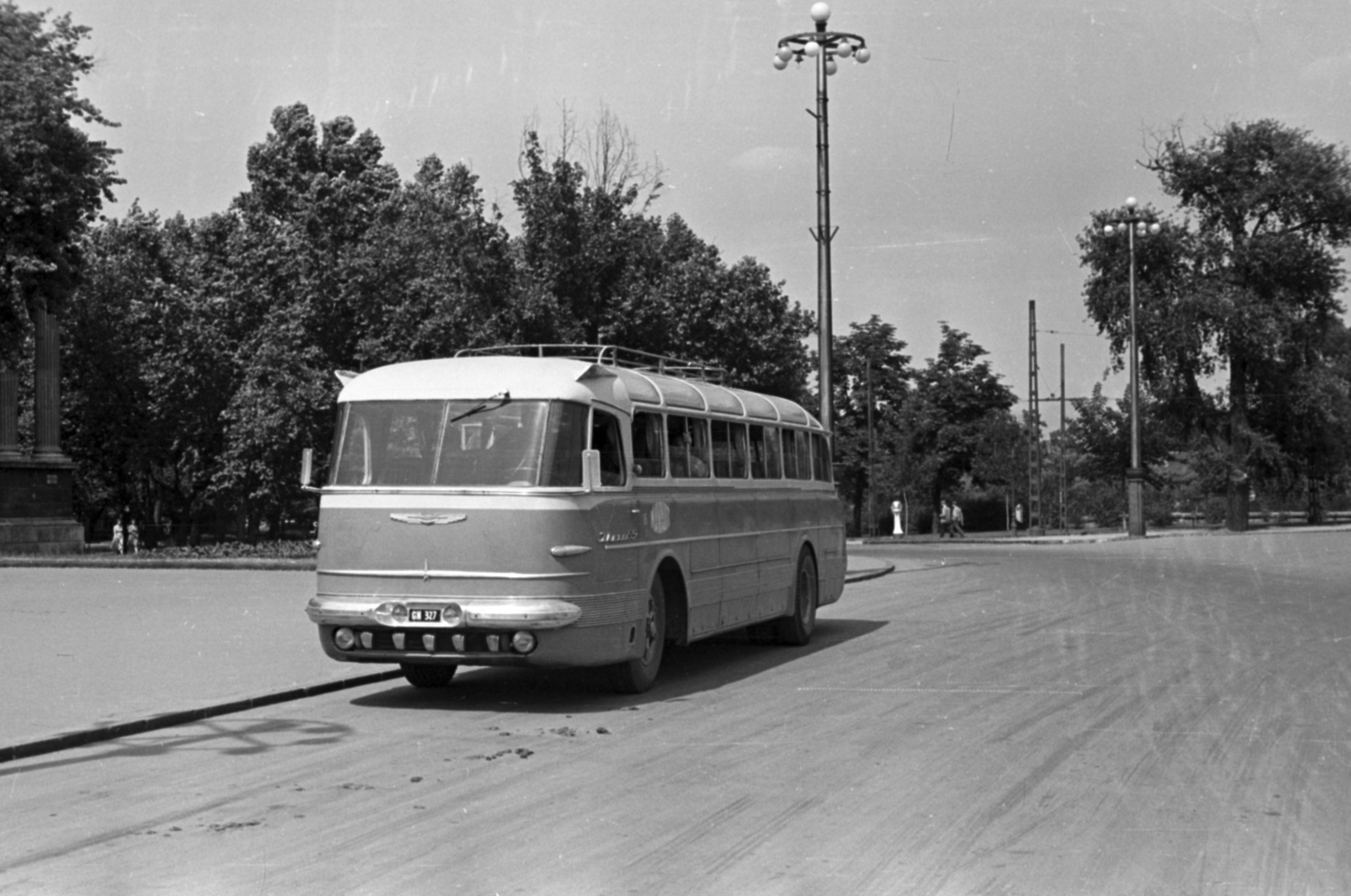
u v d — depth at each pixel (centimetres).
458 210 3562
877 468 7544
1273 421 6581
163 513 6725
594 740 1043
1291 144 6319
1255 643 1627
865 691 1290
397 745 1027
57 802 836
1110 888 625
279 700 1263
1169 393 6450
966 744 993
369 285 4325
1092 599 2359
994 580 2908
